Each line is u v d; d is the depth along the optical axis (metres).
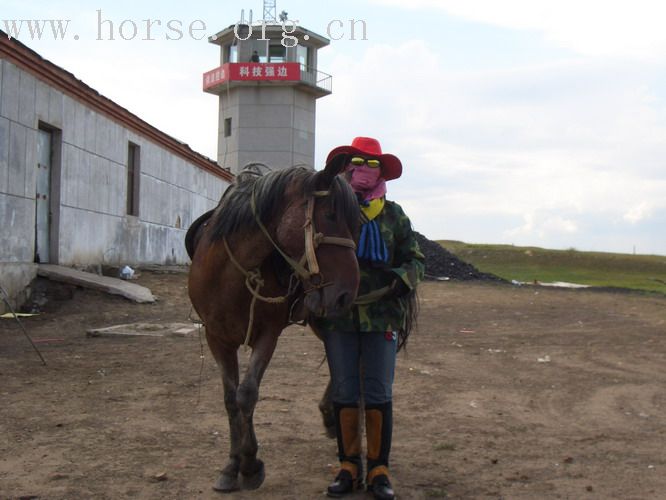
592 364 8.85
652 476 4.40
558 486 4.18
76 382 6.96
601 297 20.17
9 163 12.09
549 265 36.72
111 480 4.11
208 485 4.06
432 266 26.39
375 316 3.89
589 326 13.20
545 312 15.66
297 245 3.49
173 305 13.49
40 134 13.67
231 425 4.03
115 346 9.35
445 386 7.17
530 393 6.96
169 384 6.91
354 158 3.97
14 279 12.14
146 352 8.86
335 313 3.36
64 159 14.29
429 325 12.80
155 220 20.23
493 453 4.85
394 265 4.07
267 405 6.11
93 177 15.79
